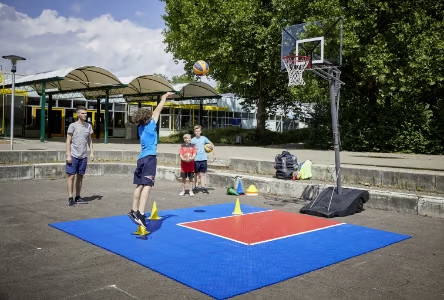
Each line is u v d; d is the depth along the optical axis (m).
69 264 4.49
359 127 19.78
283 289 3.85
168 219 7.13
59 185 11.26
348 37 18.52
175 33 30.36
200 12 25.39
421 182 9.16
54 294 3.58
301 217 7.54
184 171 10.02
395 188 9.56
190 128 34.16
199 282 3.93
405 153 18.30
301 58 9.41
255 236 5.95
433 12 20.45
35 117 30.84
